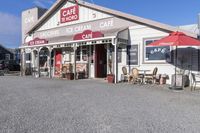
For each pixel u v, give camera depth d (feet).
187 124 18.61
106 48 56.18
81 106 24.56
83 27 59.67
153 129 17.31
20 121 18.97
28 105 24.90
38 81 50.06
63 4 64.85
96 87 39.93
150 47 47.14
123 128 17.47
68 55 63.16
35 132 16.42
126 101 27.55
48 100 27.78
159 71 46.11
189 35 42.39
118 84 44.55
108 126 17.89
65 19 64.28
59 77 61.31
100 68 57.98
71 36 60.39
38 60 65.10
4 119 19.49
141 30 48.29
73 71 58.95
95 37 49.47
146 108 23.98
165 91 36.24
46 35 69.67
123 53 50.85
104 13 55.06
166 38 39.29
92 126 17.84
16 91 34.94
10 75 72.69
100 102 26.78
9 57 142.72
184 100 28.73
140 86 41.75
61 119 19.62
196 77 42.45
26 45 69.41
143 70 47.65
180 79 40.68
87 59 58.65
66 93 33.19
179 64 44.06
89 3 57.47
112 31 50.62
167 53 45.19
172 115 21.31
